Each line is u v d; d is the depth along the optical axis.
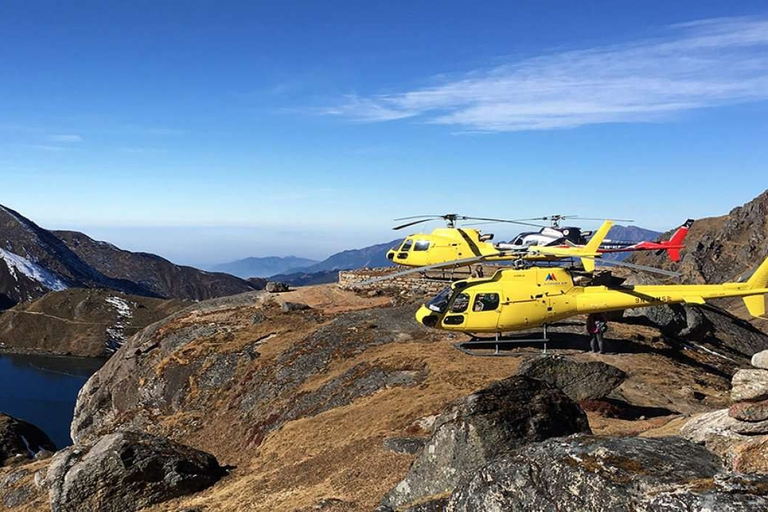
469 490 9.29
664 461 8.39
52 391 127.19
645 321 38.91
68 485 22.44
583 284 30.45
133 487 22.73
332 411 29.12
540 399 13.62
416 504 11.00
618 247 47.53
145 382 48.62
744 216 192.38
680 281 176.00
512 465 9.02
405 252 51.31
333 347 40.12
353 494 16.41
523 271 30.23
